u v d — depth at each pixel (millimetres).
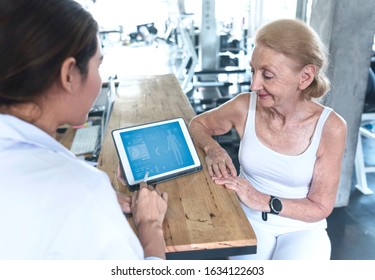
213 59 4453
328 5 2133
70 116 627
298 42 1062
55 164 551
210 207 962
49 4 533
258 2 4648
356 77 2248
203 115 1550
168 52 4723
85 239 538
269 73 1105
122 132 1070
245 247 840
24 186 522
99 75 639
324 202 1232
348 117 2320
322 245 1224
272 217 1310
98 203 547
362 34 2156
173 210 946
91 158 1771
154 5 5191
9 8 513
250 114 1346
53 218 521
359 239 2184
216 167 1171
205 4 4219
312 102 1279
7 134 558
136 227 855
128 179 1028
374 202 2576
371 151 3357
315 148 1243
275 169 1316
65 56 551
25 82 544
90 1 2326
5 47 517
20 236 523
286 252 1198
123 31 5195
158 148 1100
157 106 1858
